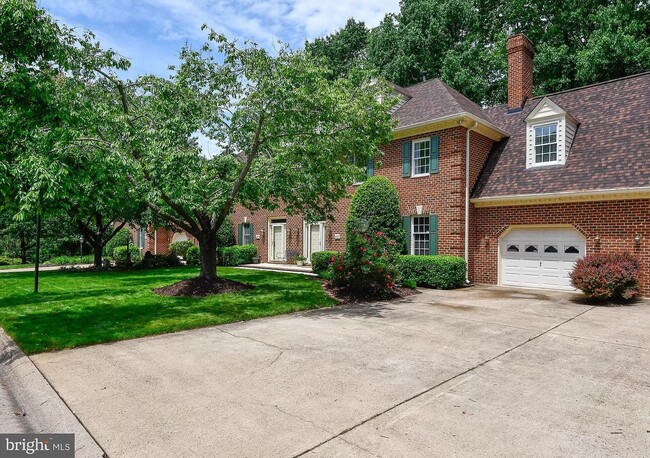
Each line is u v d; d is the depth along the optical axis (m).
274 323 8.19
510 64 17.19
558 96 16.08
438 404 4.24
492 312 9.38
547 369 5.39
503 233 14.35
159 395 4.44
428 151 15.50
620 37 19.80
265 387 4.69
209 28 9.44
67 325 7.51
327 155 10.36
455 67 25.75
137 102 10.46
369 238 12.26
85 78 9.26
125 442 3.43
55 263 28.94
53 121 6.80
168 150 8.74
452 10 28.11
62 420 3.85
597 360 5.79
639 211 11.42
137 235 34.78
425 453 3.28
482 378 5.03
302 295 11.33
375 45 31.09
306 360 5.71
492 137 15.88
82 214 15.62
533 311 9.52
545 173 13.60
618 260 10.75
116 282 14.46
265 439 3.49
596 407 4.20
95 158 7.45
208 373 5.16
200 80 10.41
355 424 3.78
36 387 4.70
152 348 6.32
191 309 9.19
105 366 5.43
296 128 9.97
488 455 3.25
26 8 6.08
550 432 3.64
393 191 15.55
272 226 23.52
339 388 4.66
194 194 9.51
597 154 12.91
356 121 10.28
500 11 28.06
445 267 13.35
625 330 7.61
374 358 5.81
